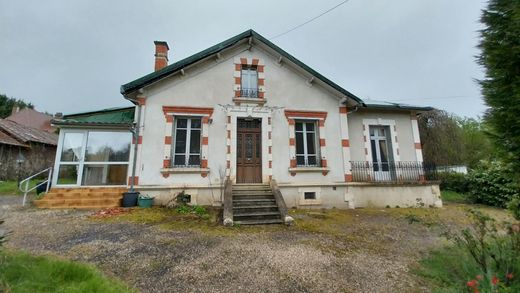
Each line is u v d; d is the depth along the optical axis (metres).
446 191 14.97
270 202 8.55
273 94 10.69
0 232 5.63
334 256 4.90
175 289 3.51
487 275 3.34
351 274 4.15
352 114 11.88
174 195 9.22
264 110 10.49
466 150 22.06
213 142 9.87
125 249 4.90
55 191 8.79
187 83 10.09
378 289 3.68
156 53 11.23
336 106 11.21
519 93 3.93
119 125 9.41
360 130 11.80
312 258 4.75
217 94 10.23
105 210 7.97
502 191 10.91
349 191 10.55
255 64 10.80
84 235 5.66
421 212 9.70
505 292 3.08
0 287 2.92
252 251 5.02
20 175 17.61
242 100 10.33
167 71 9.56
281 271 4.18
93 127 9.50
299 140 10.87
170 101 9.82
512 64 4.06
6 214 7.38
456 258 4.59
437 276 4.00
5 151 18.19
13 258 3.65
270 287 3.66
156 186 9.15
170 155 9.51
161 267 4.19
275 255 4.84
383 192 10.95
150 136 9.45
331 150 10.77
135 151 9.24
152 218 7.27
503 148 4.26
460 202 12.60
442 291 3.51
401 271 4.28
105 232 5.90
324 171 10.48
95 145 9.52
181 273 3.99
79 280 3.41
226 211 7.39
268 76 10.82
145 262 4.36
